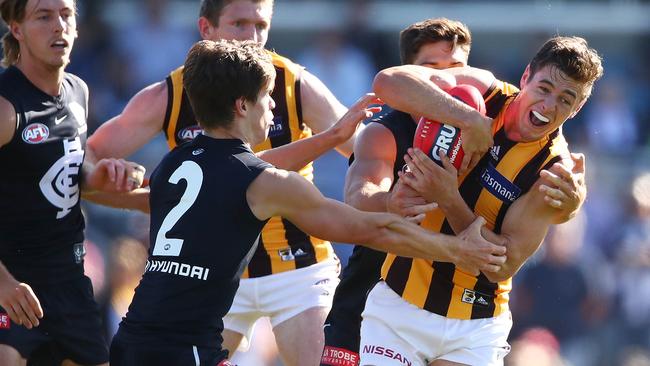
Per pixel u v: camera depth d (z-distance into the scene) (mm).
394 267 19875
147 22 48281
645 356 38969
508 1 49594
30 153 20250
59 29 20078
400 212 18094
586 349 38688
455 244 17328
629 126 46875
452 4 49844
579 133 46250
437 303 19516
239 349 23547
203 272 17016
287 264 22938
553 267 38875
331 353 21297
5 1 19984
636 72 48656
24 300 19359
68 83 21234
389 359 19609
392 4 49188
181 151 17922
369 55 47688
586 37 49469
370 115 19266
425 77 18375
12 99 20078
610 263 40281
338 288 21562
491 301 19734
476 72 19312
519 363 37688
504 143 18812
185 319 16969
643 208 41000
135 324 17156
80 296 21250
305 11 48812
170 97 22625
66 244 21047
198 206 17156
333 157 39156
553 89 17922
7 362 19891
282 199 17000
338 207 17172
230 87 17391
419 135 18266
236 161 17266
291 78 22812
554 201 17969
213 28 23266
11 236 20438
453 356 19672
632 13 49219
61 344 20953
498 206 18906
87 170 21250
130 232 37375
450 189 18000
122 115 22906
